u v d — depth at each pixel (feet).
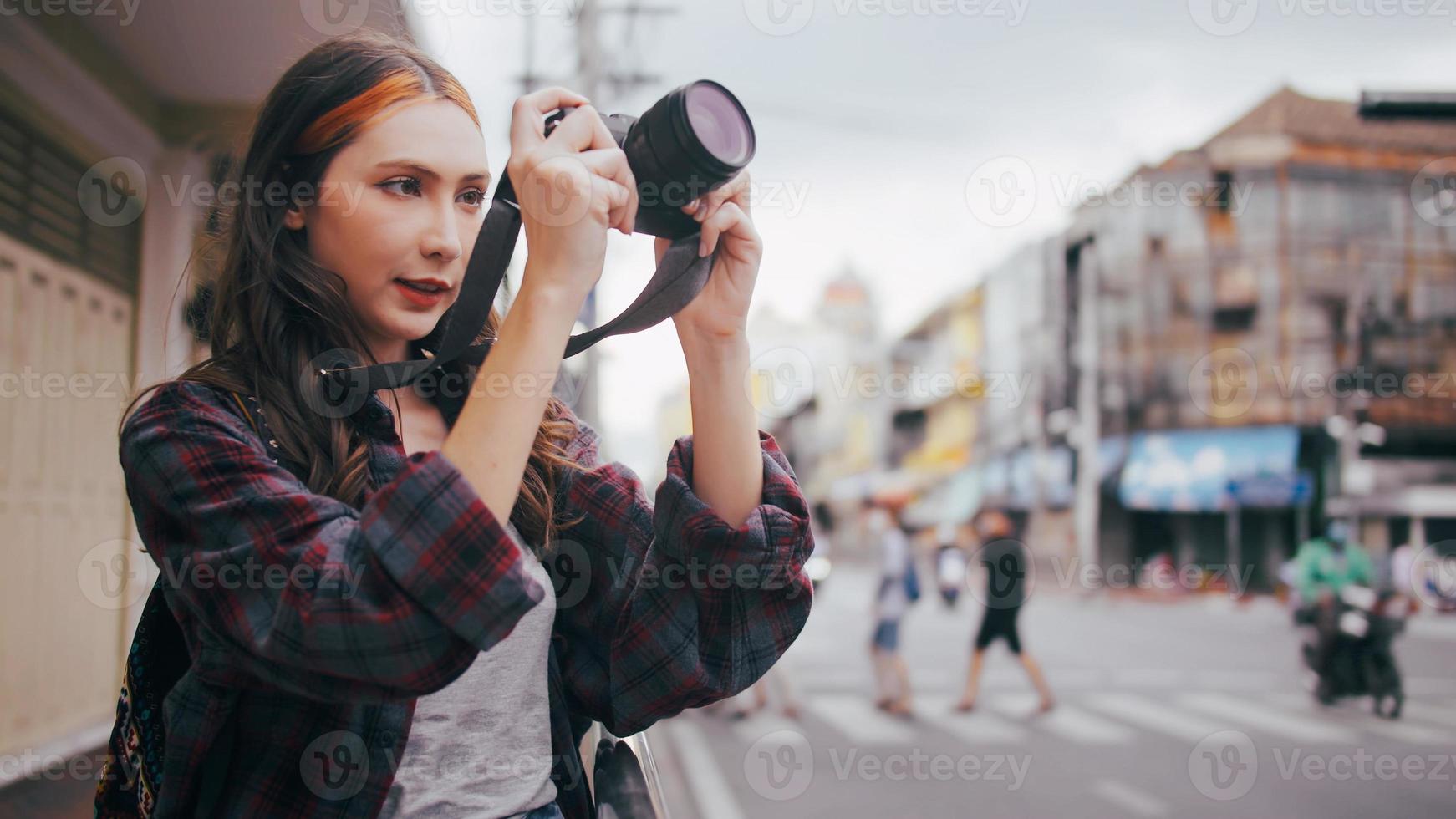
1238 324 60.44
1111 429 63.87
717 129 2.63
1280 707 23.02
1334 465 56.39
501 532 2.13
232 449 2.34
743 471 2.98
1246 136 59.88
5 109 11.35
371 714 2.54
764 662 3.11
